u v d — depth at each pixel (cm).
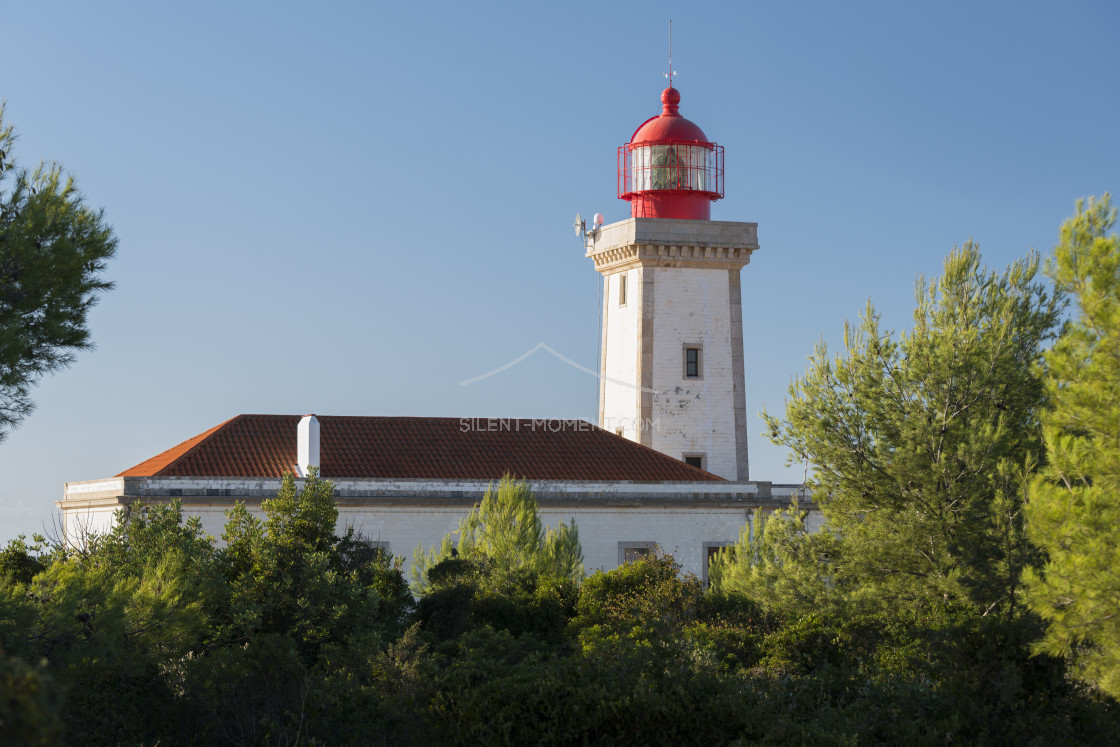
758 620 2605
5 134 1631
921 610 2227
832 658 2136
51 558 2231
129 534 2197
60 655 1501
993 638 1641
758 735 1473
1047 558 2070
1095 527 1509
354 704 1738
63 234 1588
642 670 1584
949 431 2356
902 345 2469
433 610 2714
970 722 1574
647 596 2744
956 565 2230
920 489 2358
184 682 1755
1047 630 1549
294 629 2089
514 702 1502
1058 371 1562
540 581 2962
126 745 1561
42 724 786
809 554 2483
